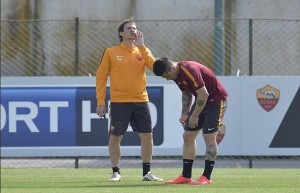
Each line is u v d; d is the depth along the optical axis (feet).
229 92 141.28
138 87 106.52
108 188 95.55
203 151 140.15
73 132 142.51
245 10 176.96
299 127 141.08
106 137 142.20
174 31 176.35
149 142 107.34
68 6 181.88
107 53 106.52
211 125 98.02
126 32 105.91
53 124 142.72
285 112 141.08
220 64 150.41
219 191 90.84
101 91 106.93
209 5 177.99
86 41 173.88
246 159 144.97
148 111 107.45
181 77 95.66
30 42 175.01
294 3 176.65
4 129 142.82
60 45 174.40
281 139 141.28
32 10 184.44
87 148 142.41
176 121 141.18
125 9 180.75
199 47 175.94
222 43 150.51
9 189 97.40
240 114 141.08
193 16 178.40
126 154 140.56
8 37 175.32
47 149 142.72
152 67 104.12
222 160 148.56
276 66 173.58
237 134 141.18
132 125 108.27
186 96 99.45
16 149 142.92
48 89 142.92
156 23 176.35
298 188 96.48
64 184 104.47
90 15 181.27
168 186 97.19
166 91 141.08
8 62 175.11
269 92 141.08
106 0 180.96
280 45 173.58
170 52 175.94
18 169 139.03
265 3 177.17
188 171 100.37
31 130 142.92
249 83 141.18
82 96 142.61
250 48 145.69
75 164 143.43
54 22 175.01
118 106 106.52
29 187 100.63
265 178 114.21
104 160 155.33
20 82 143.02
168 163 150.41
